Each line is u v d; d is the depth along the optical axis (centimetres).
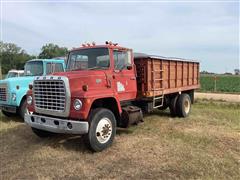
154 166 499
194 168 487
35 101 614
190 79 1086
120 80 666
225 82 3581
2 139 700
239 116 1004
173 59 914
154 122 876
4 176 470
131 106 715
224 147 608
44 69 958
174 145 618
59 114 562
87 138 558
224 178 448
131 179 448
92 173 474
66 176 464
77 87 561
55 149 602
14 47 7969
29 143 660
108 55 644
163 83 864
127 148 601
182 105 957
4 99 941
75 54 697
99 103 622
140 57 770
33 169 496
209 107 1266
